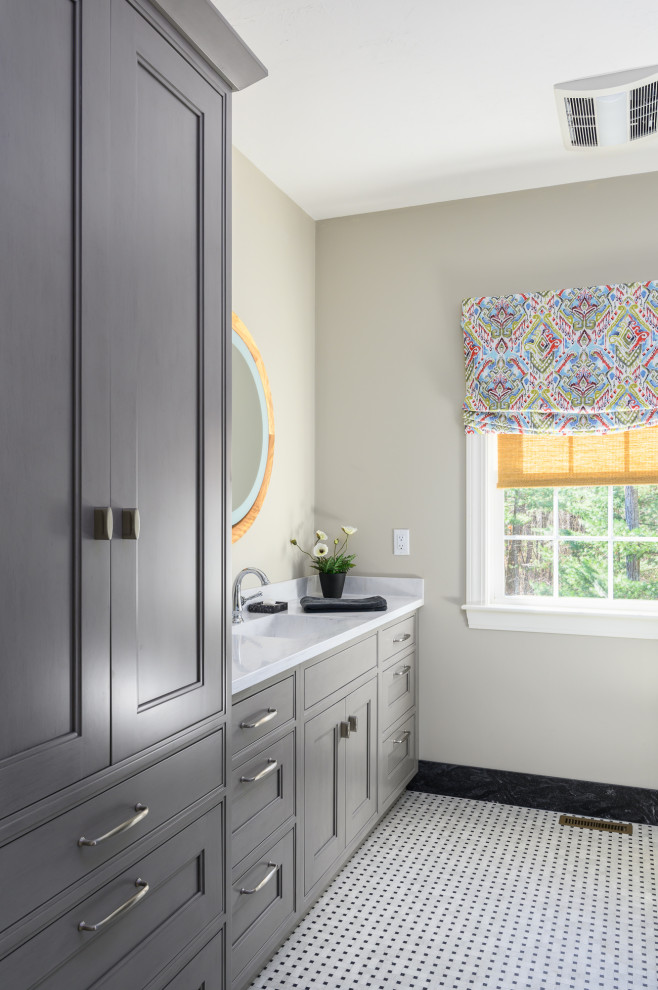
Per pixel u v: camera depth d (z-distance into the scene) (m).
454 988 1.99
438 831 2.97
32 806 1.10
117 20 1.26
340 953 2.14
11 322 1.06
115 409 1.26
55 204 1.14
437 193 3.29
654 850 2.81
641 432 3.12
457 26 2.12
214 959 1.61
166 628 1.42
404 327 3.45
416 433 3.42
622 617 3.07
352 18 2.08
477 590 3.31
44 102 1.11
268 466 3.09
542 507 3.33
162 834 1.41
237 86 1.66
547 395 3.16
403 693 3.20
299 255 3.43
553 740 3.21
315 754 2.29
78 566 1.18
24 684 1.08
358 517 3.51
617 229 3.13
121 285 1.28
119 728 1.28
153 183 1.38
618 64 2.30
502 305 3.22
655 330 3.02
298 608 3.07
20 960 1.09
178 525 1.46
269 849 1.99
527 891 2.49
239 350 2.86
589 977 2.04
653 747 3.07
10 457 1.06
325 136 2.76
